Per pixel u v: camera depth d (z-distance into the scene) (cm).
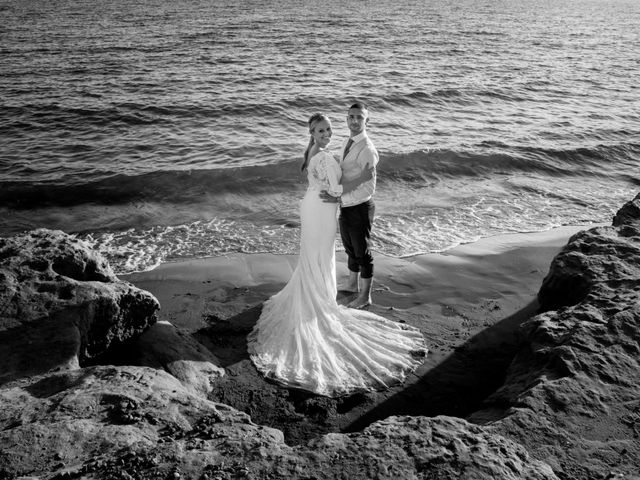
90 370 395
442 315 591
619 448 307
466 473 261
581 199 1017
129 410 340
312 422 412
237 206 938
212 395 440
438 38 3666
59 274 491
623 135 1455
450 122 1562
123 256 738
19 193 942
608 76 2447
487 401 402
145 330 500
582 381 362
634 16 8006
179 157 1180
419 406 434
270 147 1259
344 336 513
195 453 275
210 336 535
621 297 473
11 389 363
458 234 834
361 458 272
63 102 1595
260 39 3183
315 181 521
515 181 1100
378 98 1780
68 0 5931
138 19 4109
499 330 560
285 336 516
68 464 279
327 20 4575
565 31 4816
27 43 2762
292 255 753
